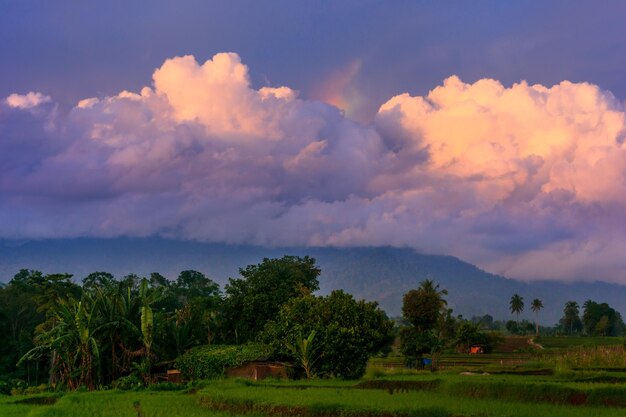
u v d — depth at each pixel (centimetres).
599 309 16688
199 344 5222
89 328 4400
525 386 2453
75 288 6688
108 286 5134
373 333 4103
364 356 4022
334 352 3966
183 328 4991
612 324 16662
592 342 11556
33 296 6731
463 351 9925
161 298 4931
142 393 3409
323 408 2253
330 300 4319
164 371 4897
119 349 4731
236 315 5444
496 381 2620
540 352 7000
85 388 4134
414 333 7656
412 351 7519
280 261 5822
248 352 4344
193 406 2669
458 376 3203
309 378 4006
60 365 4766
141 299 4816
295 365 4247
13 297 7169
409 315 7888
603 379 2938
